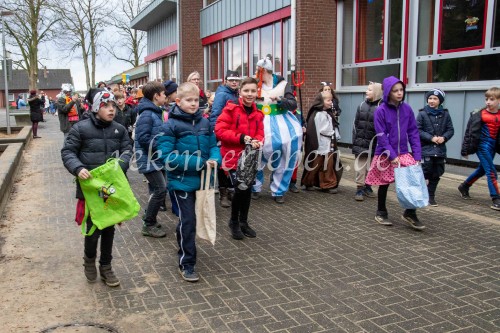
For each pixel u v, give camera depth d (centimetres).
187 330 336
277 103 696
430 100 666
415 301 376
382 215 593
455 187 784
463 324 339
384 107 560
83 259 452
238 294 393
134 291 402
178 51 2086
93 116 404
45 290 405
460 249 495
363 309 364
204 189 428
